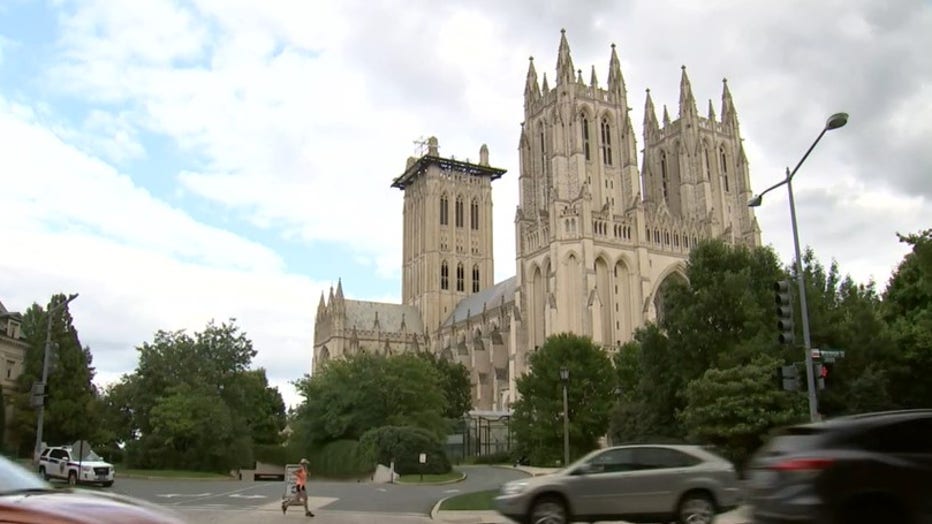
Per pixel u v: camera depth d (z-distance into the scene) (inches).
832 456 579.2
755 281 2258.9
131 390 3393.2
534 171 5698.8
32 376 3344.0
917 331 2060.8
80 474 1963.6
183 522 402.6
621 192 5487.2
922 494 573.6
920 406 2047.2
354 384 3703.3
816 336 2016.5
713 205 5767.7
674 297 2285.9
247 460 3383.4
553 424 3462.1
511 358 5241.1
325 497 1643.7
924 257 1830.7
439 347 7190.0
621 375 3646.7
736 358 1985.7
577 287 4911.4
